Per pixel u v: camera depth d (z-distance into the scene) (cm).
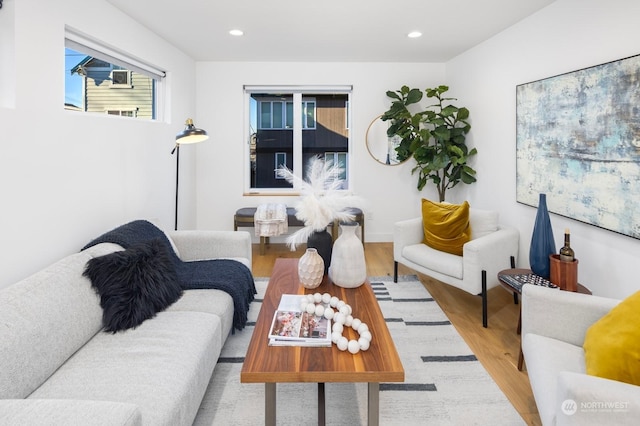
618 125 213
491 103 371
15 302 139
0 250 179
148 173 335
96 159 255
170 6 287
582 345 159
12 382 122
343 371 132
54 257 215
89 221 248
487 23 328
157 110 384
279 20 321
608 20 223
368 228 504
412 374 206
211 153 481
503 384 197
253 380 131
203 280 230
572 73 250
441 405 181
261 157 507
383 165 496
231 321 223
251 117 500
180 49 411
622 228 212
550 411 124
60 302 154
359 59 463
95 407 103
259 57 451
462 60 432
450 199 486
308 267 203
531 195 301
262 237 449
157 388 133
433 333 253
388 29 346
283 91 484
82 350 157
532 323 169
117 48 288
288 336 153
